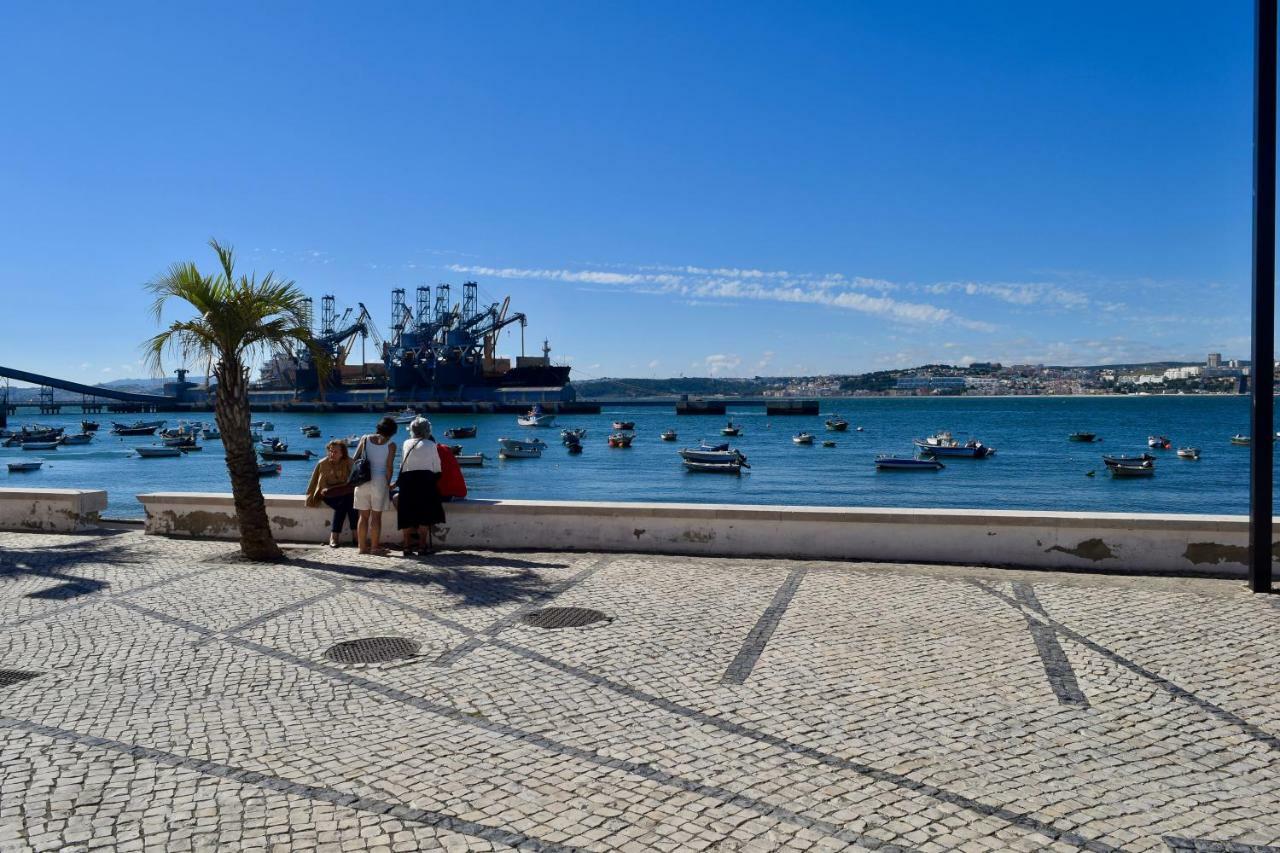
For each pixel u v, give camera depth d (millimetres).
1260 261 7586
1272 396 7773
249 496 10156
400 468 10195
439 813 4062
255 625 7406
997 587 8305
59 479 68438
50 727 5184
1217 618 7109
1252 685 5609
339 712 5391
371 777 4457
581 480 63406
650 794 4230
